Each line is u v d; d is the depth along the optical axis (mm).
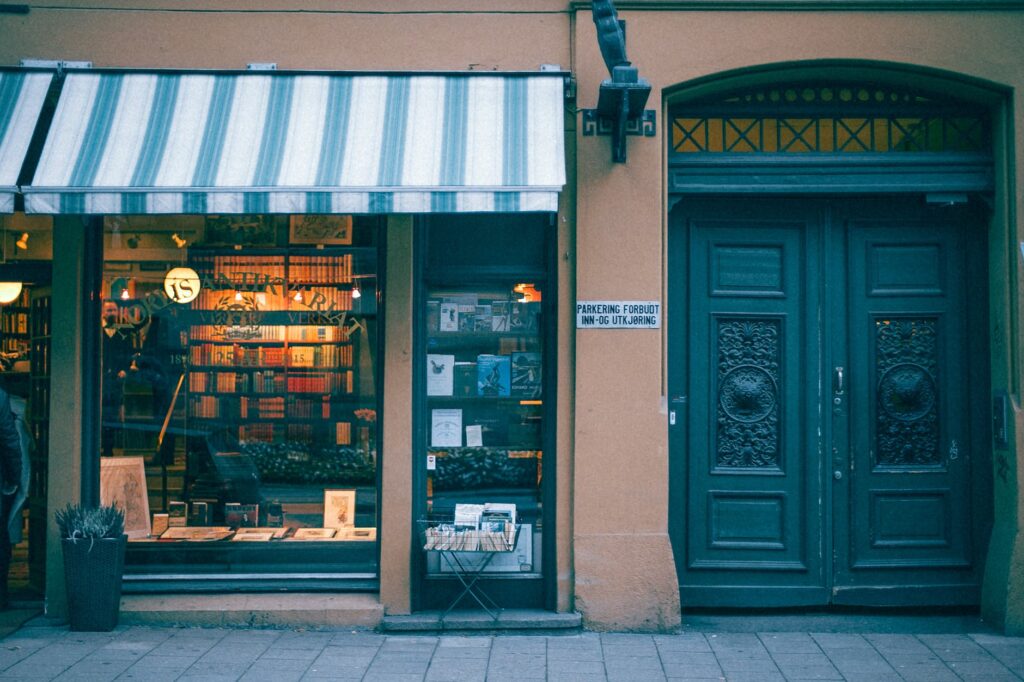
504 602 6547
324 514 6672
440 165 5664
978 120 6750
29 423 6730
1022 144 6383
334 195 5500
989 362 6734
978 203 6762
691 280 6785
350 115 6074
